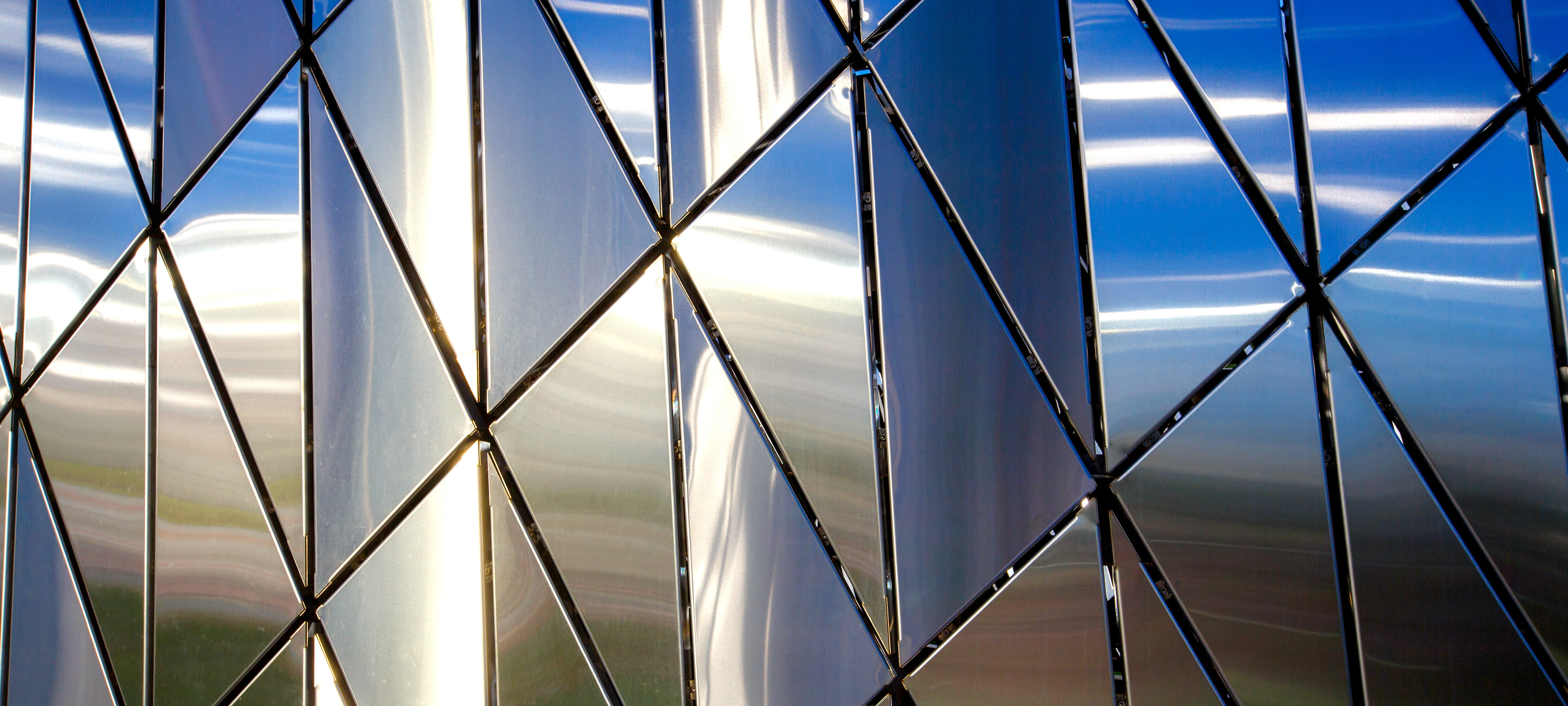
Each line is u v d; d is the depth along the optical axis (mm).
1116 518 4590
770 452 4887
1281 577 4480
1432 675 4426
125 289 6305
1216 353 4547
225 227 5875
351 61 5496
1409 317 4461
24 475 6898
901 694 4766
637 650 5000
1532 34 4445
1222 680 4504
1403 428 4453
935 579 4727
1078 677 4582
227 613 5836
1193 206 4582
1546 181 4426
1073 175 4656
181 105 6090
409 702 5316
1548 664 4383
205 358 5930
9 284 7020
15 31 6988
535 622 5125
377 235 5402
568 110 5117
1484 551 4410
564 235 5113
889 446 4781
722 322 4941
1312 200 4520
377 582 5402
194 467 5969
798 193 4883
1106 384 4613
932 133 4777
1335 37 4539
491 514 5207
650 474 4996
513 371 5188
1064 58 4680
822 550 4828
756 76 4938
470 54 5270
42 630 6719
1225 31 4594
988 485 4688
